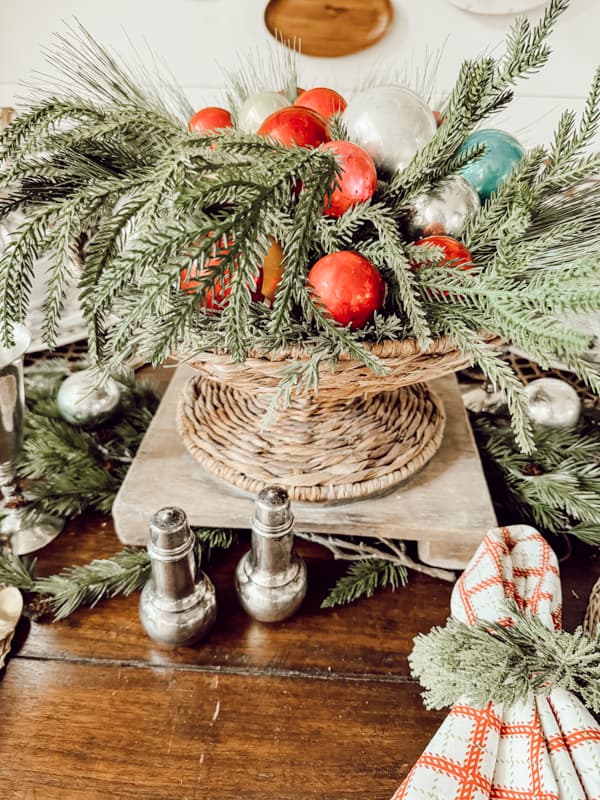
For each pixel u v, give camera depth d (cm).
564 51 94
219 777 35
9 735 37
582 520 52
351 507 47
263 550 41
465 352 38
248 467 48
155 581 40
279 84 87
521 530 44
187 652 42
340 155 36
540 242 34
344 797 34
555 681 33
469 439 55
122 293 36
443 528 46
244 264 25
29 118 38
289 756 36
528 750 32
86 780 35
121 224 27
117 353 35
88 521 53
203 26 96
